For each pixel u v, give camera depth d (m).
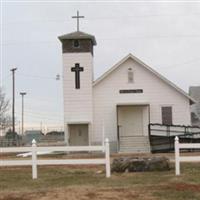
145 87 46.69
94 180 19.36
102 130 46.28
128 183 18.14
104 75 46.47
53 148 21.41
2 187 18.02
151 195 15.41
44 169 24.34
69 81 46.28
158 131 42.94
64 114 46.12
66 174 21.97
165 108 46.53
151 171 21.91
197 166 23.70
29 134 92.25
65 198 15.15
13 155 44.19
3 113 95.81
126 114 46.94
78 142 46.28
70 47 46.41
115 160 22.50
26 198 15.35
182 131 43.34
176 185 17.25
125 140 45.25
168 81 46.25
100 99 46.72
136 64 46.69
